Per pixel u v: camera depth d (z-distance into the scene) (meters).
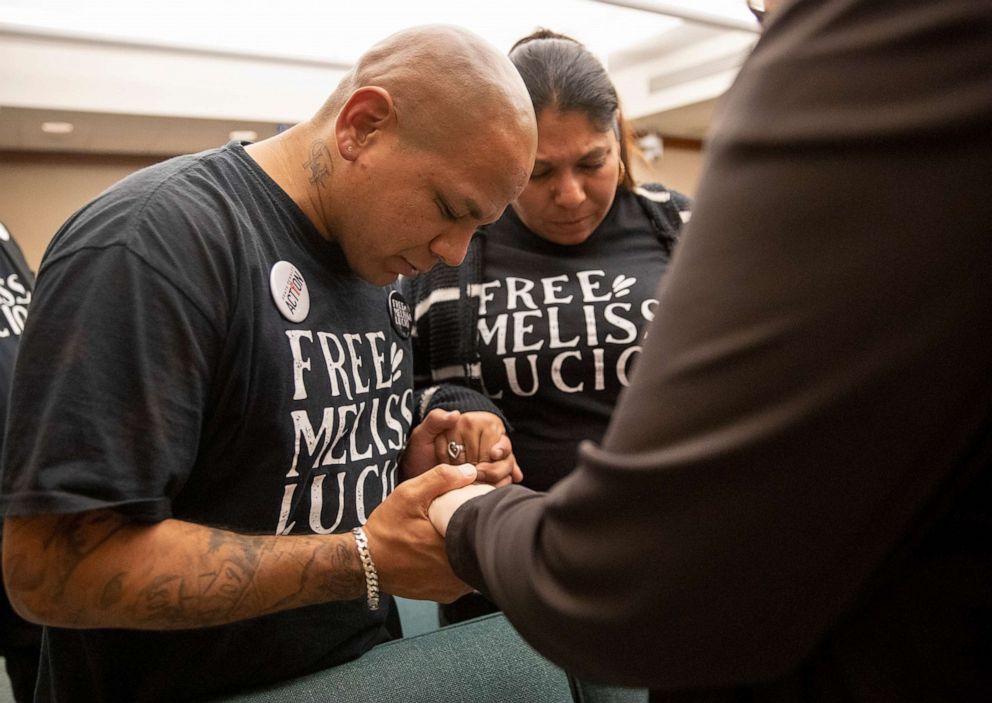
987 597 0.37
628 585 0.38
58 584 0.70
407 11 3.00
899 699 0.40
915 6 0.31
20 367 0.69
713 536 0.35
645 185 1.51
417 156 0.84
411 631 1.85
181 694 0.88
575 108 1.22
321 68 3.28
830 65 0.33
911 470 0.34
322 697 0.90
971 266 0.31
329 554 0.79
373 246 0.90
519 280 1.39
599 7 3.13
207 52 3.05
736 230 0.35
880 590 0.40
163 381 0.70
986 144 0.30
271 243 0.85
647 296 1.37
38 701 0.97
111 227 0.72
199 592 0.73
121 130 3.48
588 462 0.40
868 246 0.32
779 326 0.33
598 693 1.08
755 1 0.54
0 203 3.97
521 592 0.46
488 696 0.96
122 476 0.67
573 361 1.34
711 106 3.96
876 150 0.31
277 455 0.84
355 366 0.94
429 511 0.78
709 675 0.40
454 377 1.37
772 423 0.33
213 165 0.84
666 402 0.36
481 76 0.84
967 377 0.32
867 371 0.32
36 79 2.85
